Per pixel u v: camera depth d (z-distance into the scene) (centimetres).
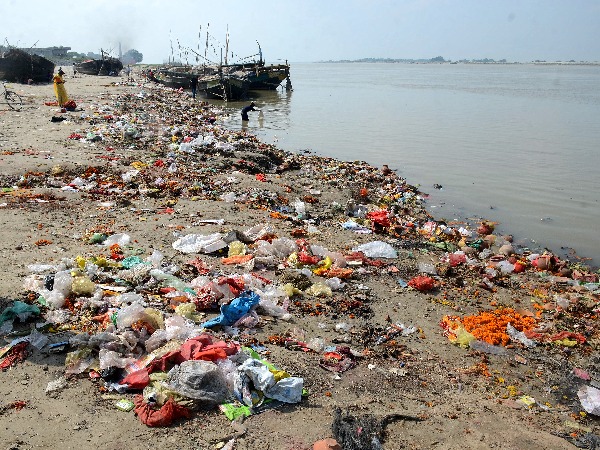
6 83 4194
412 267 1094
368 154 2419
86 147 1816
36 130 2052
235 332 731
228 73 5188
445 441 545
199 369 570
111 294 784
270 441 508
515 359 774
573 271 1183
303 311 840
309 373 653
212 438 506
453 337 813
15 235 1004
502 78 10862
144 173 1559
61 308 731
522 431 584
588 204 1706
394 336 805
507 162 2270
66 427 507
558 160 2308
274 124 3312
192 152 1884
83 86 4234
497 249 1340
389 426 561
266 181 1645
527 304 987
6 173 1439
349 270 1003
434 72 15912
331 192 1645
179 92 4888
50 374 588
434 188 1889
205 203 1348
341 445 506
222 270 941
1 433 492
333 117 3716
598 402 669
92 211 1212
